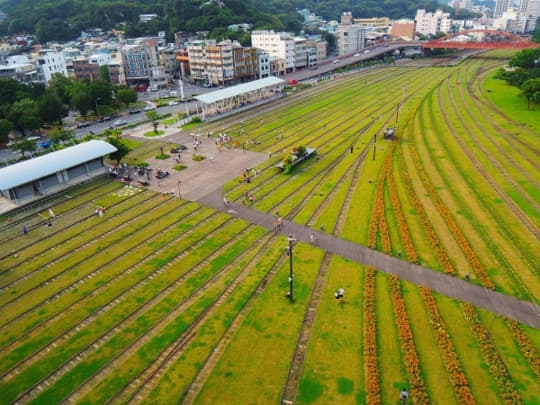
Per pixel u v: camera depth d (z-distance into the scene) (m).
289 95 142.00
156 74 166.62
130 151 87.31
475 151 81.19
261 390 32.44
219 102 123.81
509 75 137.00
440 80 152.62
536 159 75.94
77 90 124.38
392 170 73.75
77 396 32.91
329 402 31.34
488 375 33.22
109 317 41.22
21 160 88.25
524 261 47.22
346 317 39.75
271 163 79.81
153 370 35.00
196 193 68.19
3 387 33.88
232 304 42.09
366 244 51.78
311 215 59.59
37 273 48.81
